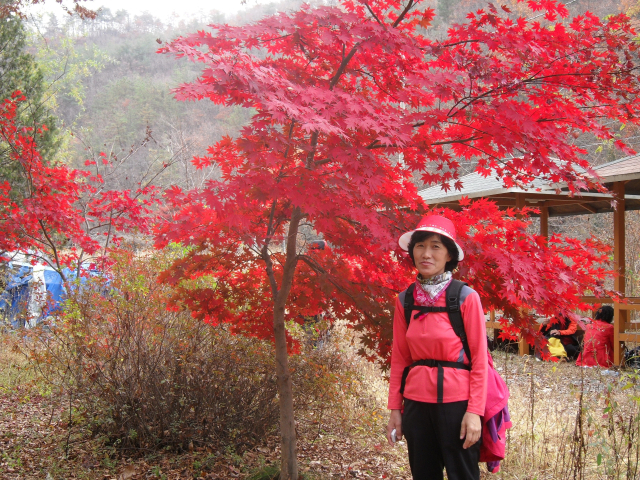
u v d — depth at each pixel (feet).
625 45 9.79
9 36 37.76
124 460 13.56
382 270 12.57
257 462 13.74
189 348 14.65
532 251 10.70
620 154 49.90
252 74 8.32
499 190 29.04
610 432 11.82
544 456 13.89
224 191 9.21
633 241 42.83
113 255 15.47
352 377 18.06
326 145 9.52
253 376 14.73
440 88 9.51
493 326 32.55
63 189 22.31
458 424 7.71
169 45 8.19
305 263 13.60
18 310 22.40
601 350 26.04
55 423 16.22
